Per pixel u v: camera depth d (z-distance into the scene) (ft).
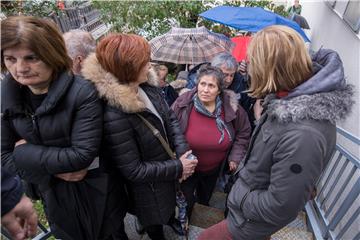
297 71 3.35
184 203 6.20
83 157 3.97
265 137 3.69
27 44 3.30
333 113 3.23
